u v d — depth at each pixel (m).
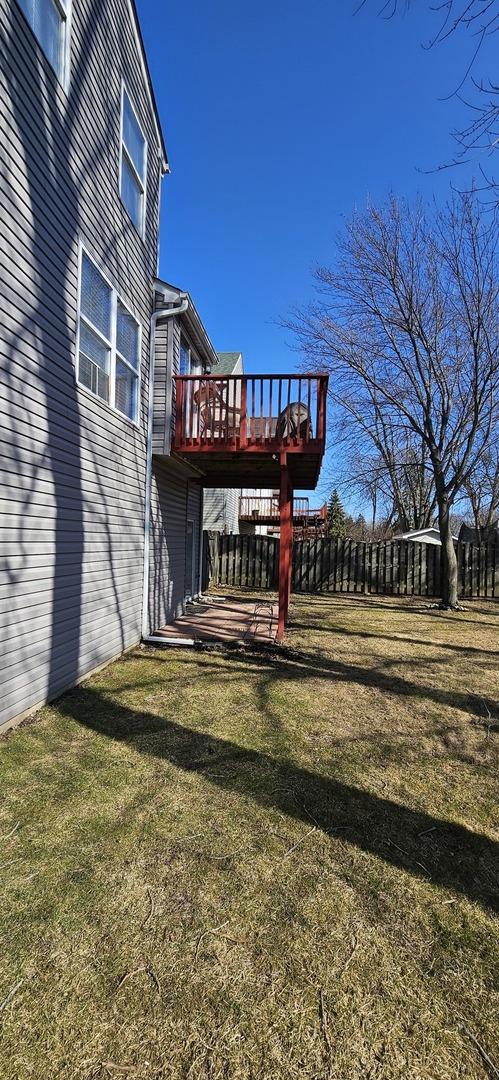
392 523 27.09
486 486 20.16
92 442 5.00
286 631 7.91
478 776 3.31
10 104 3.32
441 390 10.90
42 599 3.99
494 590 13.27
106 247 5.33
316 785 3.09
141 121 6.59
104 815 2.65
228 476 9.51
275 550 13.84
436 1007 1.62
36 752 3.30
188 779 3.08
